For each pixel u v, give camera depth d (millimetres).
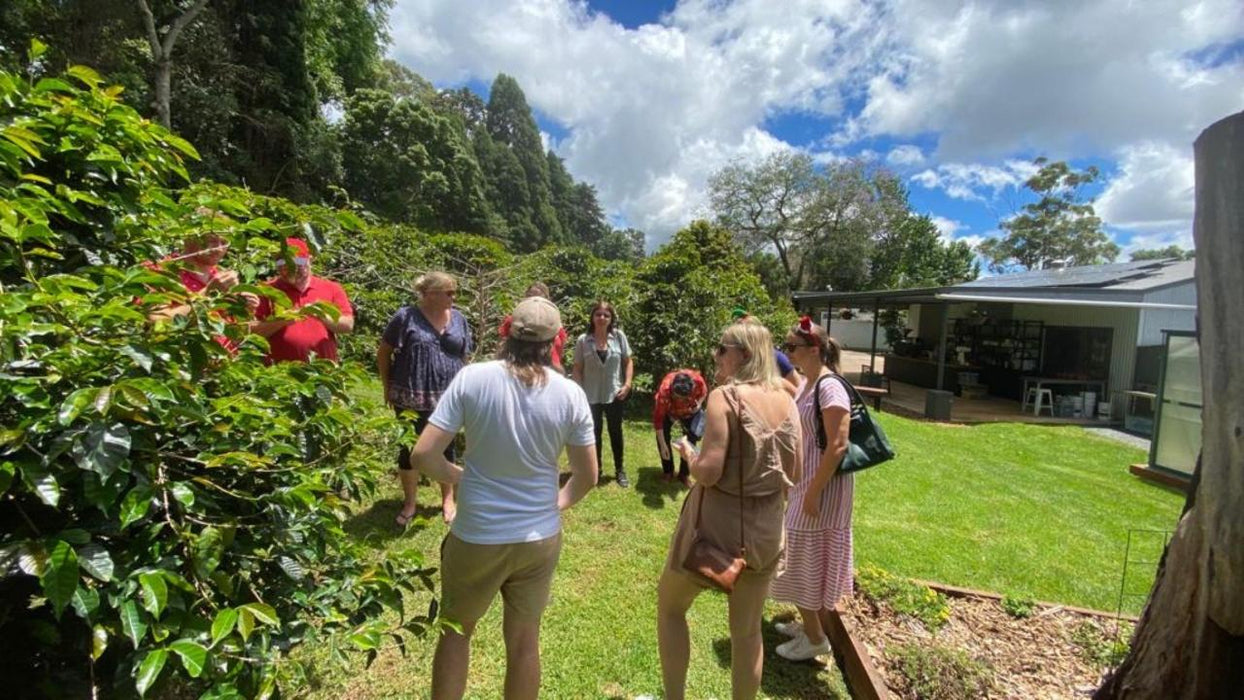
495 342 5949
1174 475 6410
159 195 1453
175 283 1151
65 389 1032
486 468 1775
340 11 22094
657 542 3867
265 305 2393
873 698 2191
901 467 6566
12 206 1091
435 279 3668
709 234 18234
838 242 33344
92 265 1388
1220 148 1172
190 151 1646
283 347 2793
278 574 1432
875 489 5617
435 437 1745
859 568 3350
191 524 1204
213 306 1250
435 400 3648
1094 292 11219
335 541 1579
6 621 1086
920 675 2273
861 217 33062
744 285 9805
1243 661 1282
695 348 8578
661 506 4539
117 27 12633
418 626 1539
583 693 2342
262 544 1380
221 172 14875
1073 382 11367
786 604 3154
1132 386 10734
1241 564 1198
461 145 32969
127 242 1495
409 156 26141
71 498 1097
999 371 13664
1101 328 11453
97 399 950
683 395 4980
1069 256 38750
